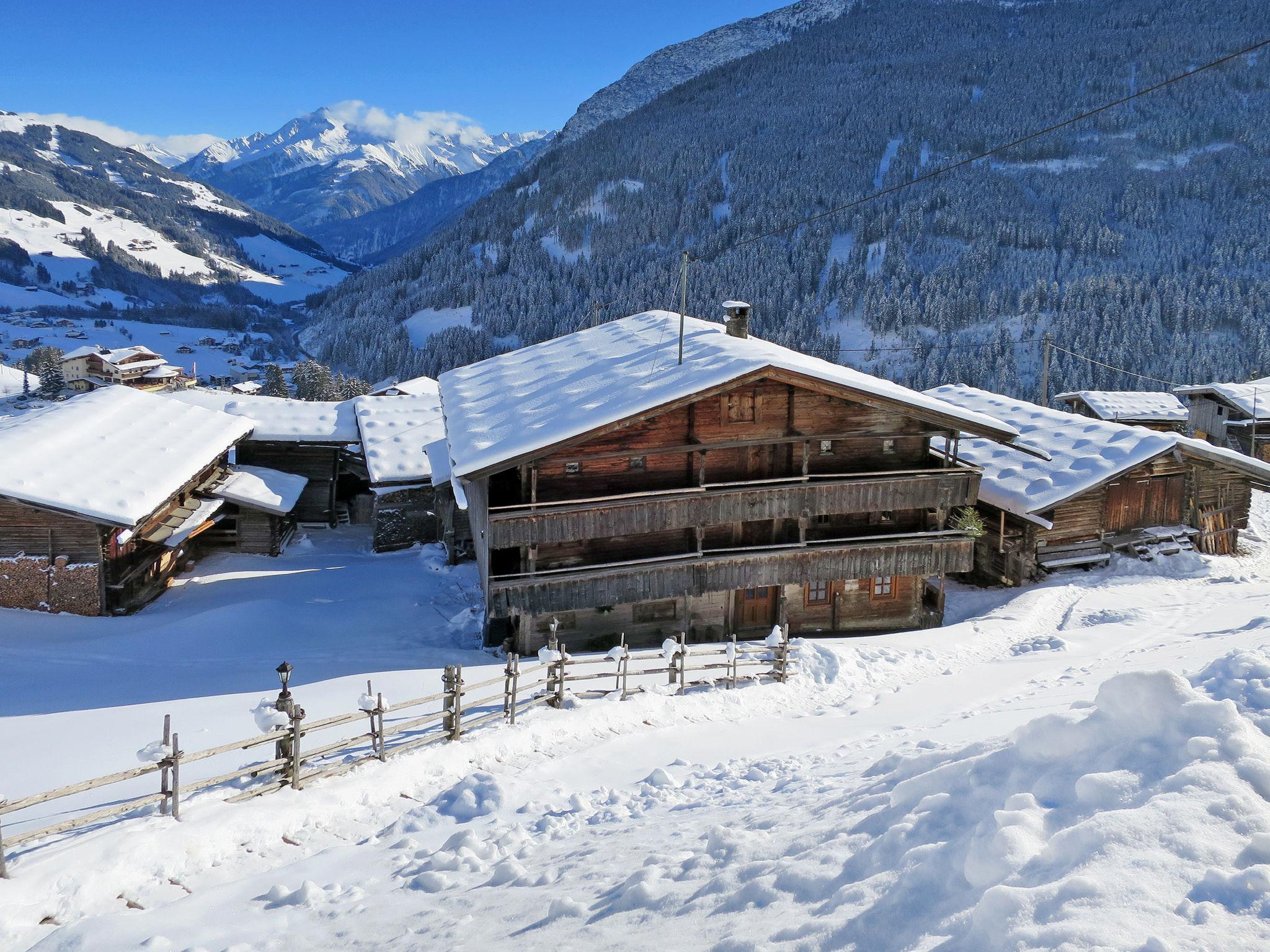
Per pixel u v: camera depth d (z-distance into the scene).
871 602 26.06
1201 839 4.55
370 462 34.94
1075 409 57.28
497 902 7.73
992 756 6.52
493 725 14.86
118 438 30.25
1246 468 30.06
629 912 6.49
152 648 22.56
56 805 11.79
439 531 35.66
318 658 21.78
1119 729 6.04
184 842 10.04
